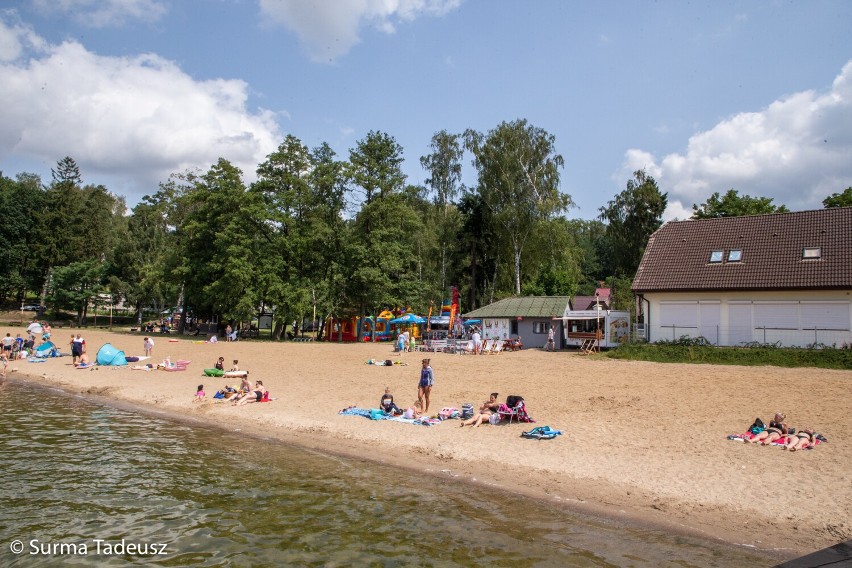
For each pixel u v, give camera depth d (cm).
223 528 954
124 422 1817
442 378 2480
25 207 8281
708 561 807
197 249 5669
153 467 1305
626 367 2695
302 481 1202
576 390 2083
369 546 880
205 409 1989
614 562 812
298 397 2134
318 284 5166
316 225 5250
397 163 5616
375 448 1457
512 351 3875
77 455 1412
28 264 7894
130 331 6438
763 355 2717
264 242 5503
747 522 935
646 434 1459
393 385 2344
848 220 3106
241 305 4934
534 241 5316
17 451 1451
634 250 6238
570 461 1275
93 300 7706
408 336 4100
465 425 1628
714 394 1908
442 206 6109
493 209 5506
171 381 2620
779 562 796
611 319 3819
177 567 813
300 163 5619
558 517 990
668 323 3288
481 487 1151
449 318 4897
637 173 6394
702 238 3497
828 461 1186
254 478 1223
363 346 4516
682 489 1081
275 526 962
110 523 977
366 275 4972
